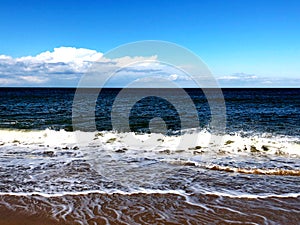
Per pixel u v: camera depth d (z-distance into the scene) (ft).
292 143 33.76
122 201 17.04
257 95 174.50
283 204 16.76
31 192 18.28
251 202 17.06
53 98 135.23
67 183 20.07
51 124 51.98
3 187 19.13
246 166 24.59
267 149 30.68
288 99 128.06
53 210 15.71
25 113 69.26
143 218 14.96
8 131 41.45
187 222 14.60
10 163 25.13
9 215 15.10
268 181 20.86
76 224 14.24
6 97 142.92
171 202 16.98
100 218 14.89
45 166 24.23
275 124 51.60
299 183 20.45
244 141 34.63
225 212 15.71
